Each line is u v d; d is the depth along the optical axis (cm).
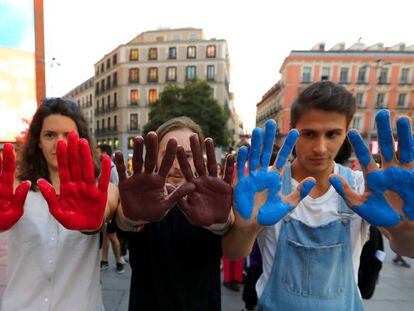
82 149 84
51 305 103
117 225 104
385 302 273
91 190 84
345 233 110
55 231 106
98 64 3991
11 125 647
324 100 104
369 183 86
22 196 85
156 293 108
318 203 113
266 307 114
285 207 95
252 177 94
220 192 91
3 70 662
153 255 110
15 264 105
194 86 2078
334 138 109
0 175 84
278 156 97
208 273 112
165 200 86
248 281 213
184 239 110
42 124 117
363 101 2888
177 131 118
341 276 108
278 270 113
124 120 3466
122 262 322
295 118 114
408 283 313
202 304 109
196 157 90
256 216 93
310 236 111
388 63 2711
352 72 2917
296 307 107
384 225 84
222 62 3284
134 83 3441
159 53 3400
